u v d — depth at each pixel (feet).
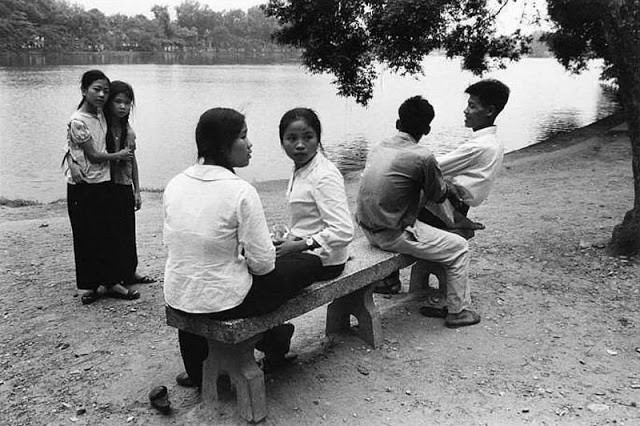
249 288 10.43
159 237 25.36
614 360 13.15
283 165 73.31
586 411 11.32
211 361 11.34
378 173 13.74
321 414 11.34
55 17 445.78
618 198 28.17
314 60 60.18
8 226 27.86
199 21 603.67
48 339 15.06
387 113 132.77
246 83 244.83
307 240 11.73
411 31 52.24
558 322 14.93
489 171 14.84
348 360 13.19
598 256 19.31
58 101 151.23
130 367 13.52
